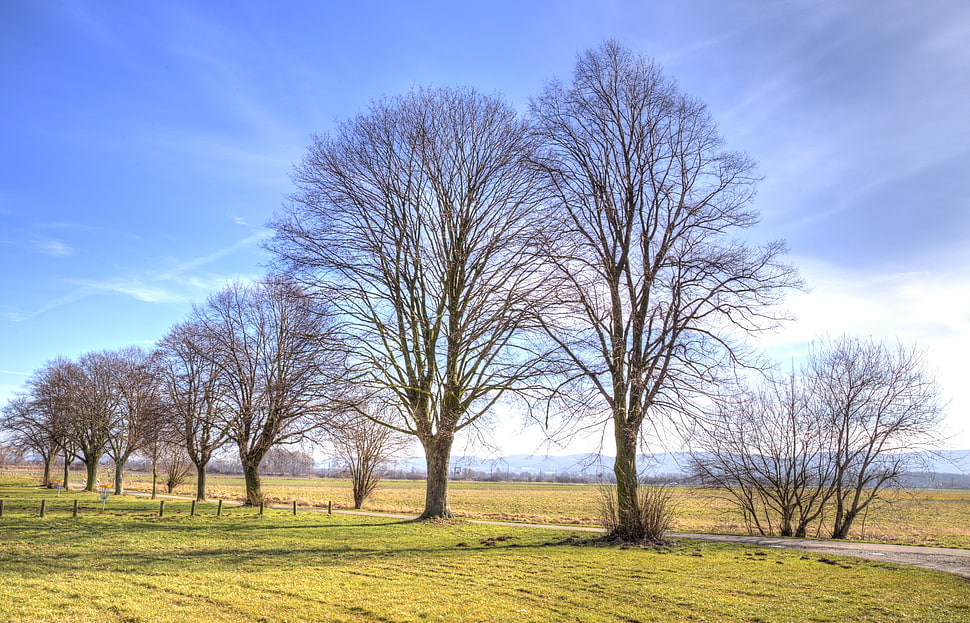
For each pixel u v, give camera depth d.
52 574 14.05
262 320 38.88
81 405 52.88
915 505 43.91
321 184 27.33
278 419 28.59
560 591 13.01
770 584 13.92
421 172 28.14
